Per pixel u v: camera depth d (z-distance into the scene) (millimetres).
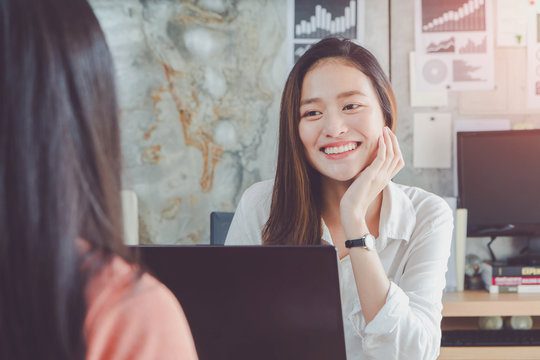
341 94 1277
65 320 425
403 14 3191
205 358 785
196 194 3211
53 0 450
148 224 3207
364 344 1196
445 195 3203
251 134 3211
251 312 776
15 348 429
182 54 3188
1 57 431
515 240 3219
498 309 2727
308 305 769
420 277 1356
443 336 2689
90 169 454
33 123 424
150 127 3189
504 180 3033
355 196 1235
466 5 3174
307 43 3186
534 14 3178
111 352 438
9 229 421
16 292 424
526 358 2598
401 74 3205
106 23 3166
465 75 3188
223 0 3184
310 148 1316
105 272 451
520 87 3191
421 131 3199
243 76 3197
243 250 766
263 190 1550
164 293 469
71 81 445
